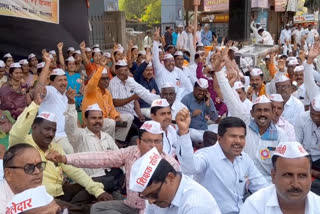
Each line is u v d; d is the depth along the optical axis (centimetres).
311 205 250
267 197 261
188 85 890
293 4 2819
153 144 372
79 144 497
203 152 363
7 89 762
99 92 648
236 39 1331
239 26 1316
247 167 368
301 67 786
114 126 634
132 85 681
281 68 756
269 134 433
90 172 484
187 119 331
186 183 266
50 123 406
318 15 2898
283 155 243
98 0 1662
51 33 1177
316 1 3491
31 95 739
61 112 575
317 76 761
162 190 251
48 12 1155
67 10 1216
